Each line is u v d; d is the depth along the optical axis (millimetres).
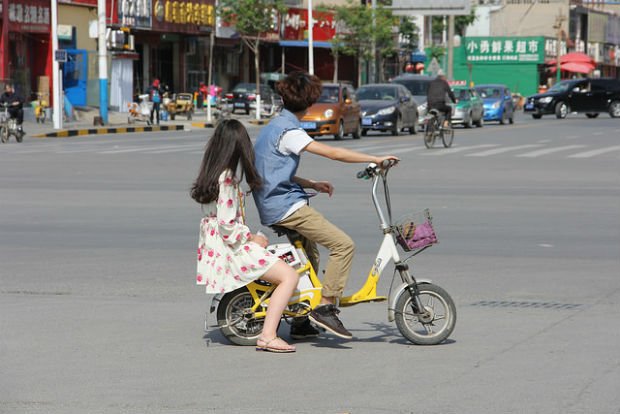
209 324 17969
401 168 49375
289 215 15977
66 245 26734
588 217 32219
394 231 16312
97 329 17484
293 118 16125
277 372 14641
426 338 16391
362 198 36938
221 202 15758
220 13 124688
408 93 83938
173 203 35500
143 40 116375
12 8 90750
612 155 57656
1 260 24531
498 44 195875
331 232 16000
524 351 15945
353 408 12758
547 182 43031
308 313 16141
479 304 19688
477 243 27016
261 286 16188
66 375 14438
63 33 99312
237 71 139375
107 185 41219
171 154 57156
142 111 93125
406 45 172875
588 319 18391
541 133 81375
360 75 153250
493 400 13125
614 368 14852
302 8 142750
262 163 16047
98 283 21688
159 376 14398
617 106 116812
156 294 20609
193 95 123750
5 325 17766
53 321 18109
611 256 25219
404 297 16328
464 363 15188
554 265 23922
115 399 13203
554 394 13414
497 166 50594
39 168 48375
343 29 147875
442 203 35562
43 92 97125
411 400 13125
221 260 15953
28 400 13164
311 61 115188
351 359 15461
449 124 64875
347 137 78375
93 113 99375
